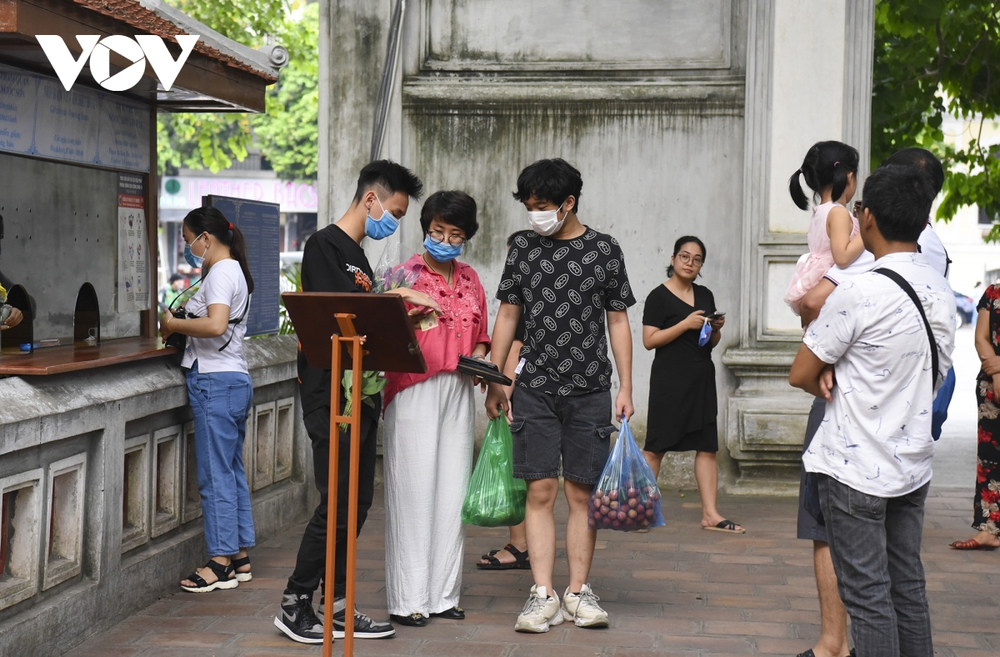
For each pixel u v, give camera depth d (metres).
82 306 5.89
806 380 3.25
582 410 4.60
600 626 4.57
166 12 5.91
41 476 4.03
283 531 6.28
